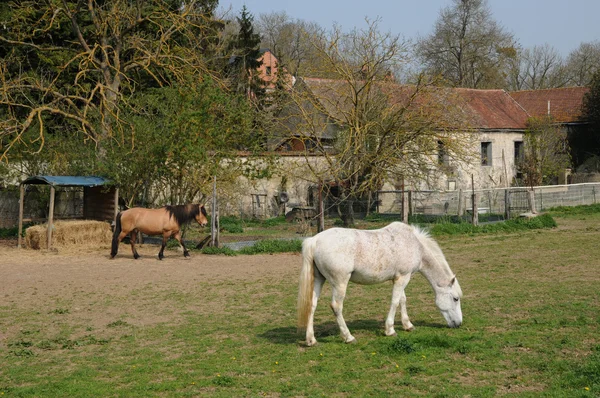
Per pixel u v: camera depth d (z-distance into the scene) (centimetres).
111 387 823
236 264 1941
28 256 2122
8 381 867
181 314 1268
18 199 3022
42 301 1409
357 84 2794
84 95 3194
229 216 3525
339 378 820
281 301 1375
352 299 1363
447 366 853
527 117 4681
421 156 2873
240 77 4266
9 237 2748
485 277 1598
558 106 5100
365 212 3216
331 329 1101
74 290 1534
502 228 2652
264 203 3650
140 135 2373
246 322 1184
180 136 2311
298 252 2214
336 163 2766
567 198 3512
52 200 2234
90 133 2828
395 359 893
